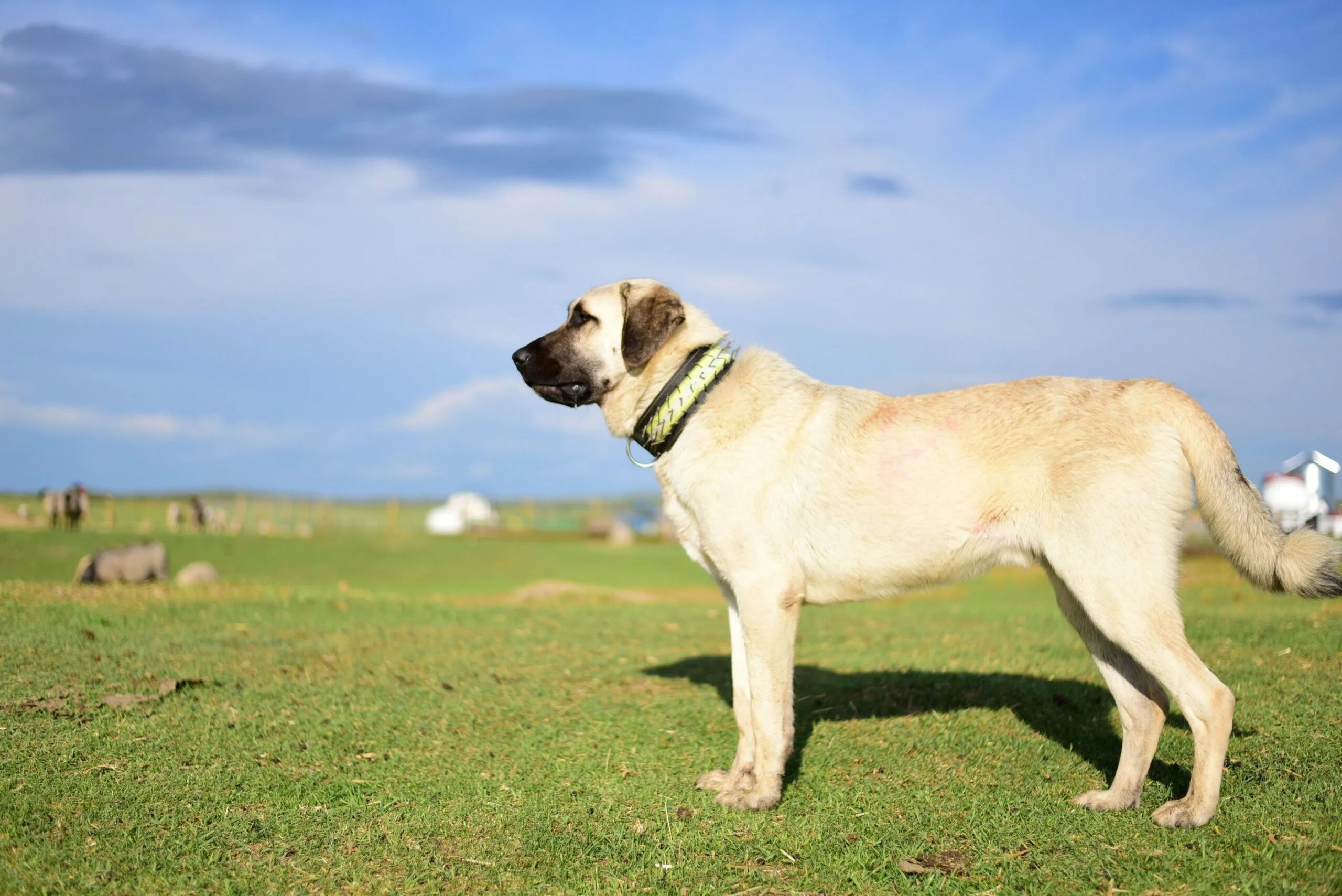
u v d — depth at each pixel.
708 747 6.16
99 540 24.50
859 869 4.24
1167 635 4.57
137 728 6.06
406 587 22.38
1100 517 4.64
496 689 7.61
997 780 5.41
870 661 9.05
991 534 4.97
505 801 5.11
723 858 4.39
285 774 5.41
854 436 5.18
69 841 4.39
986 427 5.02
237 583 14.95
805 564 5.22
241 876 4.15
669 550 31.59
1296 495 14.73
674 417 5.35
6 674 7.20
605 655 9.25
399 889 4.06
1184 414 4.77
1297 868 3.98
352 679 7.78
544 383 5.73
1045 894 3.95
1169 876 4.03
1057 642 9.68
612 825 4.77
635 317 5.45
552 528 52.50
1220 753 4.51
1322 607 11.88
